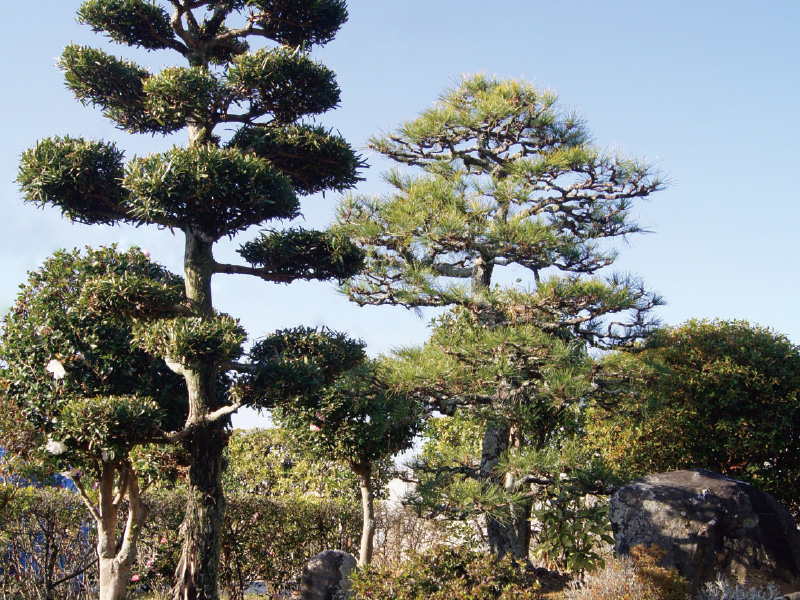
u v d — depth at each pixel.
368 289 10.66
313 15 9.27
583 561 10.08
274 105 9.03
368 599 7.81
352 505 13.55
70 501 10.66
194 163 7.74
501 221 10.19
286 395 8.31
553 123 11.49
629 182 10.70
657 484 8.73
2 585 9.93
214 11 9.57
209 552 8.18
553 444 11.37
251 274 9.03
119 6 9.09
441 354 9.20
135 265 9.53
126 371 9.05
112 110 9.30
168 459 9.66
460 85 12.12
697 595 7.87
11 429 8.99
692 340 12.47
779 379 11.75
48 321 8.68
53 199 8.25
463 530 11.46
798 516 11.73
